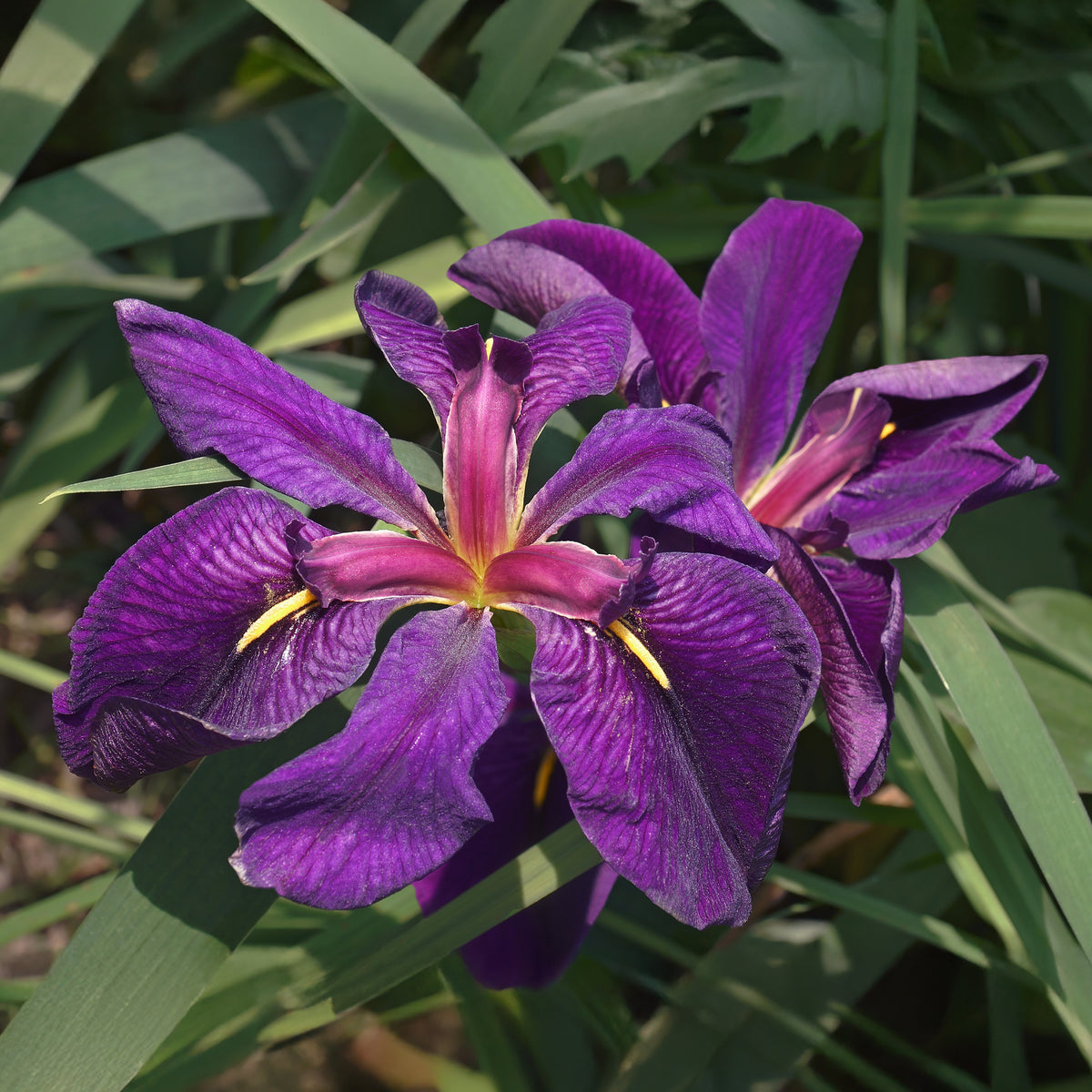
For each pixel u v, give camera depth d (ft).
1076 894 1.19
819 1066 1.38
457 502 1.15
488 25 1.42
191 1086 1.18
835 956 1.36
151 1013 1.11
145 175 1.47
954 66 1.58
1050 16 1.53
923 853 1.39
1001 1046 1.32
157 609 1.05
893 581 1.15
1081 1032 1.21
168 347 1.08
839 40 1.53
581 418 1.50
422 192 1.56
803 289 1.24
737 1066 1.31
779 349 1.25
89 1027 1.10
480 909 1.14
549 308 1.22
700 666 1.07
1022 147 1.68
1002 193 1.65
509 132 1.45
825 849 1.50
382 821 1.01
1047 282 1.57
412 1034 1.41
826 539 1.21
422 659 1.07
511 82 1.44
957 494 1.21
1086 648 1.44
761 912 1.46
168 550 1.06
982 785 1.28
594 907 1.20
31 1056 1.09
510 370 1.16
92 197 1.44
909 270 1.88
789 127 1.48
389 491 1.13
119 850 1.41
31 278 1.51
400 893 1.23
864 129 1.51
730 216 1.55
